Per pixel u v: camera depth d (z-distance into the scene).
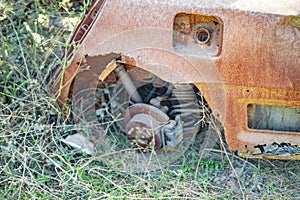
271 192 2.61
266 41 2.30
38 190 2.53
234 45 2.32
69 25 3.17
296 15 2.28
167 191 2.53
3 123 2.70
